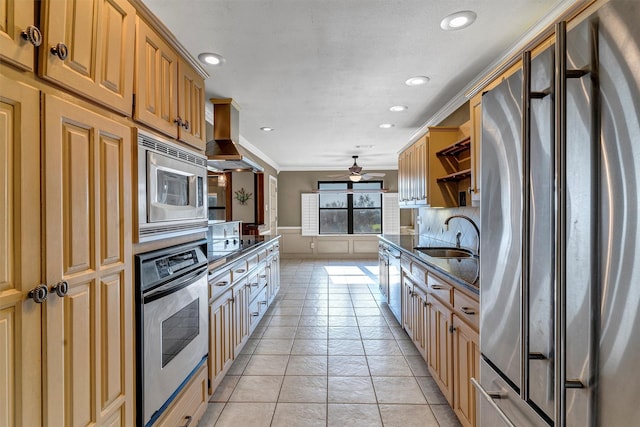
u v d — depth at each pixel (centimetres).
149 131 131
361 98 318
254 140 512
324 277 593
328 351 283
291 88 291
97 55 102
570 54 82
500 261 121
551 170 89
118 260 112
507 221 116
